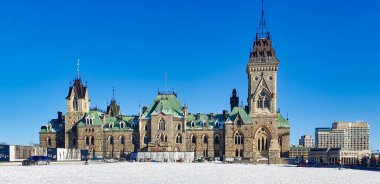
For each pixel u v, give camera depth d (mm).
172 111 183875
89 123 190000
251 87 180125
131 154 180250
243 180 65125
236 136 178125
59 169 96188
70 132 193250
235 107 184000
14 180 60969
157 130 180875
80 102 195125
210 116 189250
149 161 172625
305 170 104750
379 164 134750
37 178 65250
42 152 153500
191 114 191875
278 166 135500
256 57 181625
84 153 181875
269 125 175625
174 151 173250
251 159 171250
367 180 68500
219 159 178000
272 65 178750
